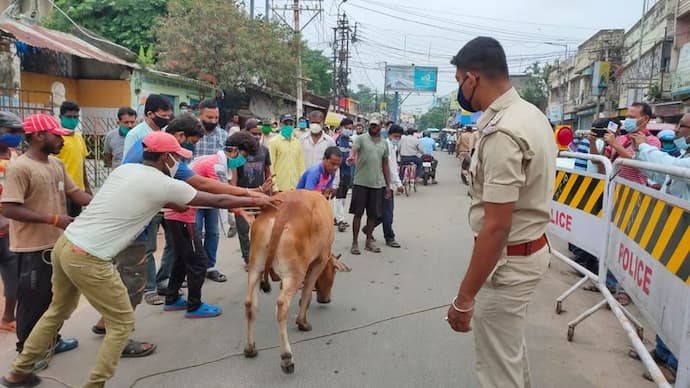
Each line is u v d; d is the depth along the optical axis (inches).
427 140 648.4
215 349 170.4
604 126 269.6
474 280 91.8
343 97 1595.7
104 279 129.0
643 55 971.9
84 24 845.8
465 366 161.2
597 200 211.0
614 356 168.2
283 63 781.3
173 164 141.8
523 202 95.9
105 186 133.6
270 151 290.5
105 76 591.2
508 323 100.4
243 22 738.2
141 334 180.9
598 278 192.2
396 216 417.7
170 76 633.6
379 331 186.2
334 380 151.6
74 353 164.6
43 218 142.4
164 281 220.7
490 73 95.7
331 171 237.3
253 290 162.1
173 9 727.7
